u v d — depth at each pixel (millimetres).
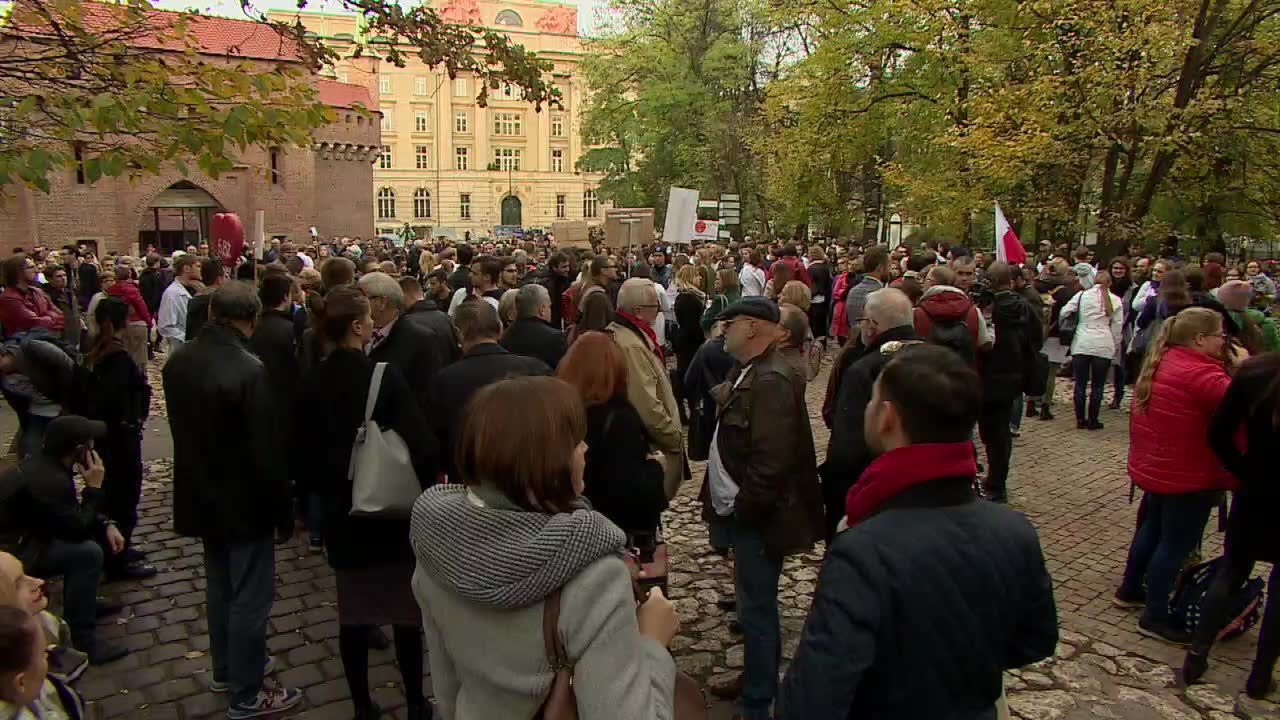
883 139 25359
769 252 18672
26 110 4305
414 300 6523
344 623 3494
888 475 1854
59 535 4215
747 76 34406
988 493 6816
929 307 5117
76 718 2723
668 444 4129
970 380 1850
